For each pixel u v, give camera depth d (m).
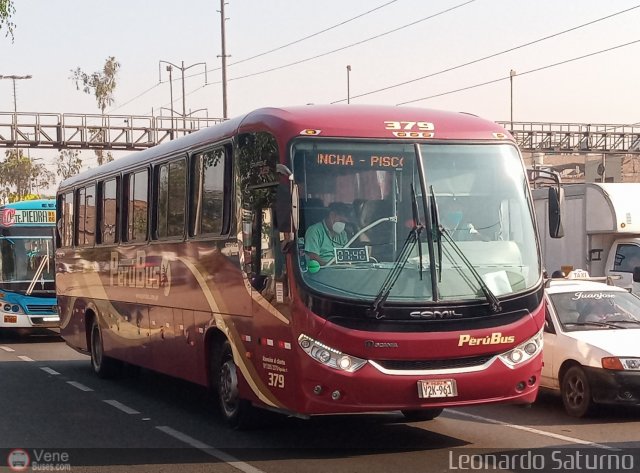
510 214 9.22
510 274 8.98
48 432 10.52
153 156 12.96
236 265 9.99
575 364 11.38
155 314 12.76
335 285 8.56
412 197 8.90
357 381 8.43
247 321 9.72
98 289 15.55
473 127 9.41
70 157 86.88
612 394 10.91
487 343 8.72
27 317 22.73
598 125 56.38
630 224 18.44
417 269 8.67
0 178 92.62
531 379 9.02
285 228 8.55
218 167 10.62
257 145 9.55
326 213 8.77
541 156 53.59
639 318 12.27
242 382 9.95
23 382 15.23
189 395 13.69
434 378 8.55
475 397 8.73
